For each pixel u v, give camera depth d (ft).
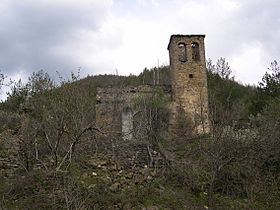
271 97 95.25
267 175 61.72
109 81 129.18
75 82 66.54
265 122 70.13
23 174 53.31
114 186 52.95
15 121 70.49
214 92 111.45
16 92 84.38
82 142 61.98
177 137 83.35
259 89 102.42
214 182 58.18
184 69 99.86
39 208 46.06
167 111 93.20
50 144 55.42
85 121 62.39
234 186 58.18
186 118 92.53
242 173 60.59
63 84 64.44
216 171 56.75
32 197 47.73
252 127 76.48
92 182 53.21
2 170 54.65
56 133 59.72
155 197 52.34
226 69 132.46
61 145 59.72
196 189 56.54
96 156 61.62
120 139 69.72
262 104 97.30
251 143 64.54
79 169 56.49
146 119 75.05
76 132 58.54
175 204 51.62
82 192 49.26
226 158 60.44
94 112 76.38
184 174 58.13
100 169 57.82
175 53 101.35
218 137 61.11
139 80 137.39
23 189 49.34
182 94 96.78
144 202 50.88
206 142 65.21
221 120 68.08
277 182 60.59
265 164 63.93
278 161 63.98
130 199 50.52
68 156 57.26
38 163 55.93
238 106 91.30
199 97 96.99
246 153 62.28
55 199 46.98
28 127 59.41
